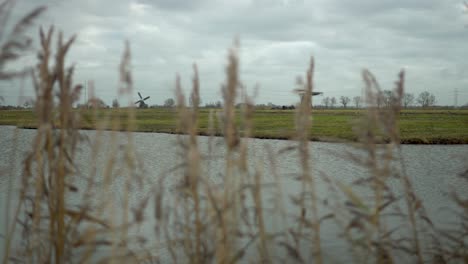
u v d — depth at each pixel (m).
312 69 3.99
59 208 3.79
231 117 3.66
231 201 3.73
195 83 3.78
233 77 3.52
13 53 3.20
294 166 18.69
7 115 74.88
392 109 4.04
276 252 5.30
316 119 73.56
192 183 3.61
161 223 3.95
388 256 4.19
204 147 16.83
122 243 3.84
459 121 66.12
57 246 3.78
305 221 4.14
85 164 14.98
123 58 3.44
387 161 4.08
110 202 3.72
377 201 4.07
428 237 6.30
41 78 3.62
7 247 4.16
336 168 19.20
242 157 3.77
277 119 75.25
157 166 18.67
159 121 69.88
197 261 3.83
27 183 4.13
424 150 30.30
